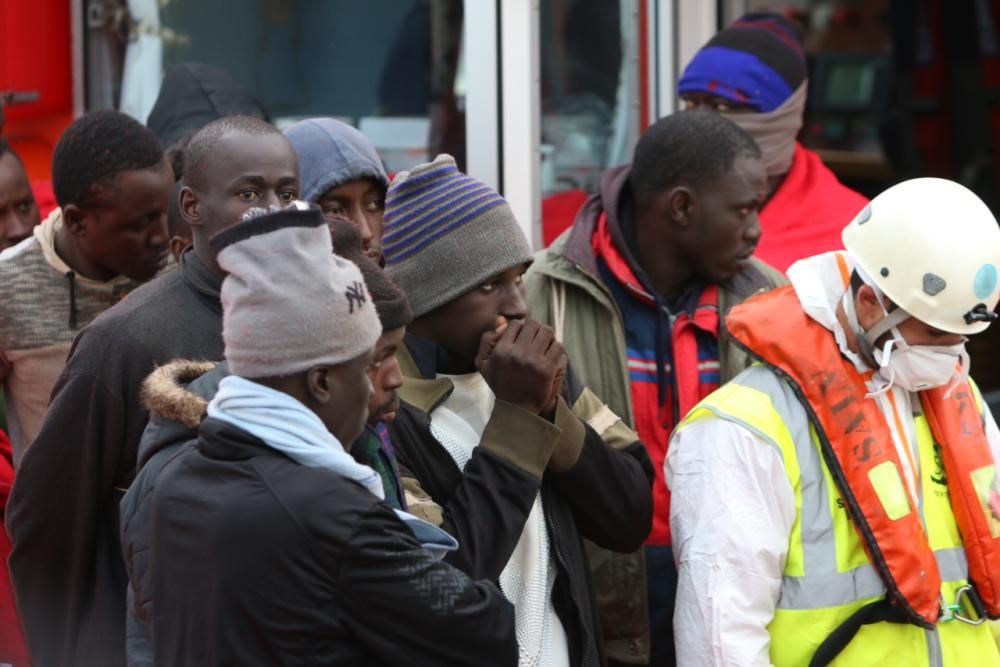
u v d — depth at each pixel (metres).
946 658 10.67
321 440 8.49
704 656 10.41
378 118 18.11
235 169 10.91
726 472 10.62
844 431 10.61
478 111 17.08
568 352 13.20
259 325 8.34
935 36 25.78
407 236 10.63
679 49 19.06
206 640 8.36
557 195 17.62
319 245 8.43
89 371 11.05
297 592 8.26
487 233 10.55
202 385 9.41
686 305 13.31
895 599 10.38
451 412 10.68
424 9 17.77
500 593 8.94
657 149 13.12
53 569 11.39
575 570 10.63
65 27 18.69
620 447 11.37
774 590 10.50
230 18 18.67
